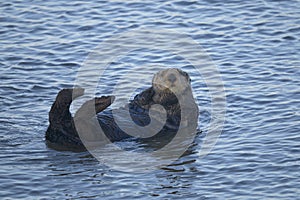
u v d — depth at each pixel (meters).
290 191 32.56
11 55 49.91
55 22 54.84
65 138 37.22
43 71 47.75
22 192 32.78
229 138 38.38
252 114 41.09
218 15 55.25
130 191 32.91
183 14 55.56
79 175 34.41
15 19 55.31
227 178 33.94
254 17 54.72
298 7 55.84
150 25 53.84
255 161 35.44
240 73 46.75
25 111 42.00
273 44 50.72
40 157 36.16
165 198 32.25
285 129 38.78
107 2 57.88
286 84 44.78
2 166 35.12
